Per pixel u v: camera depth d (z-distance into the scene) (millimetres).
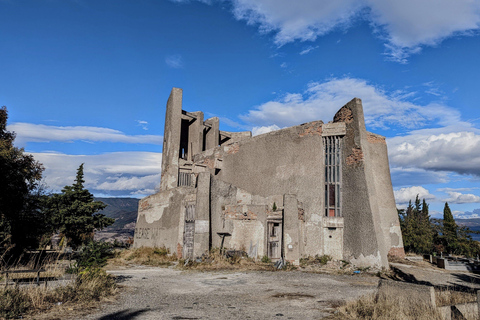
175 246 22969
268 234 20344
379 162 27578
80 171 37688
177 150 35469
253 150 27156
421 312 7512
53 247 32156
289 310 9008
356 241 20578
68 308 8336
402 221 36219
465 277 19188
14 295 8188
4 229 17188
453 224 41375
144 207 30453
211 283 13461
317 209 22188
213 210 21672
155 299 10055
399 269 19906
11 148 18938
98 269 11602
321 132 23422
